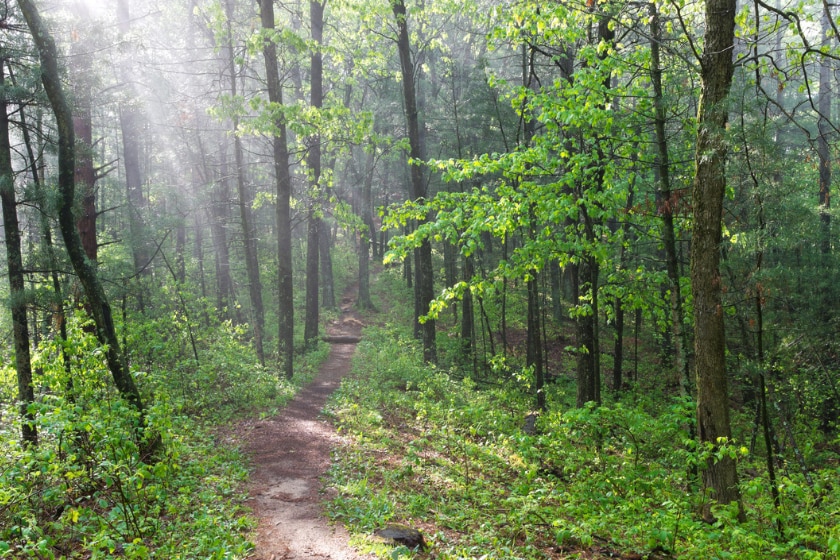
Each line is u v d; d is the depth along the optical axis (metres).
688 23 9.37
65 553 5.79
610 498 7.43
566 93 9.73
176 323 15.45
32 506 6.48
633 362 23.05
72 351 8.42
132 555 5.20
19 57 9.31
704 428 7.72
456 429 11.14
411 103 18.88
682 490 8.74
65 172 8.93
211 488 8.01
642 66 9.87
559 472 9.34
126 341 12.58
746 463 12.00
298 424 12.12
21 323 9.66
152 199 26.78
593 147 10.71
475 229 10.23
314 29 21.28
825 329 11.06
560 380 19.78
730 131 7.23
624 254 11.96
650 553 6.43
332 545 6.24
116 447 6.73
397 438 11.38
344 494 8.02
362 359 20.44
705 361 7.65
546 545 6.63
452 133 26.17
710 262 7.56
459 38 28.27
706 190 7.51
